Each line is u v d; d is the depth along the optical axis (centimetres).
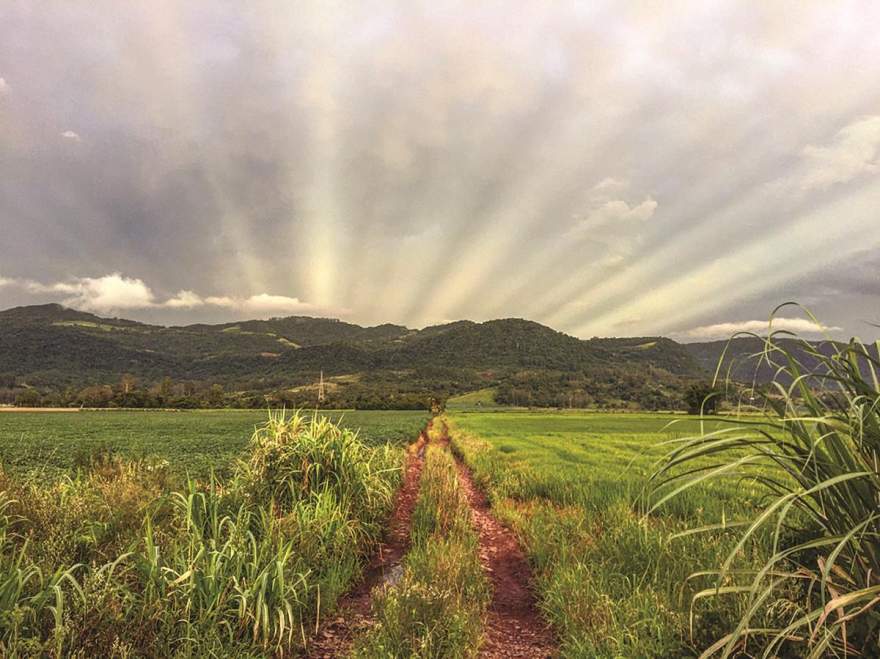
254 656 478
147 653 435
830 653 313
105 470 922
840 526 312
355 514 897
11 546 565
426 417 9869
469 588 661
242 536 622
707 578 548
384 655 461
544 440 4106
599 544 790
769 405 321
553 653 527
